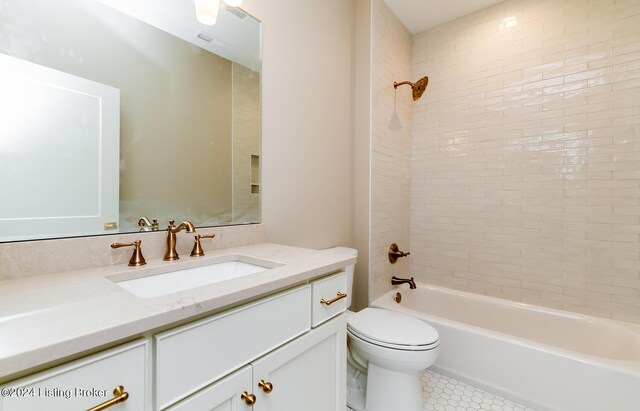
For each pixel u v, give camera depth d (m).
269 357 0.70
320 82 1.70
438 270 2.32
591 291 1.73
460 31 2.21
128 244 0.86
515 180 1.98
